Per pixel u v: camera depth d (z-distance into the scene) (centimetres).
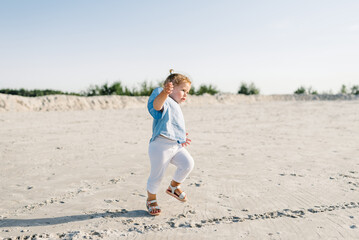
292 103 2270
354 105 1922
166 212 285
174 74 304
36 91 2069
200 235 237
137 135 776
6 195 330
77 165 459
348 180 379
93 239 231
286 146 623
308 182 372
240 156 525
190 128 933
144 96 2173
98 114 1389
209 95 2519
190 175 405
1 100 1457
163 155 283
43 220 266
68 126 964
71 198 321
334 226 252
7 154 539
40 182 377
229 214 278
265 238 232
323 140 701
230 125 1012
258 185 362
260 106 1992
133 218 271
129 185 363
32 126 957
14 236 236
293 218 269
